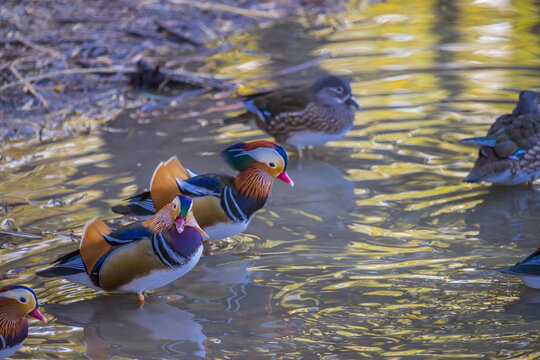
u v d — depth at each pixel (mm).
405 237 9797
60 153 12711
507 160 10945
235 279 8836
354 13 21609
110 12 19891
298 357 7148
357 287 8539
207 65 17234
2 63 16578
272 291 8516
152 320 7949
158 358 7172
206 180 9477
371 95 15227
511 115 11758
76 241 9602
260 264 9203
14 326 7125
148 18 19766
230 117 14102
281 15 21172
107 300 8445
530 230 9891
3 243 9539
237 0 21875
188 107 15055
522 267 7996
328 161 12750
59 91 15656
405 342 7375
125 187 11273
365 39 19031
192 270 9086
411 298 8250
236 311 8094
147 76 16047
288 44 18781
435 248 9453
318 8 22000
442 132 13422
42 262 9070
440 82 15742
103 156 12547
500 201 10922
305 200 11156
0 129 13789
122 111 14789
